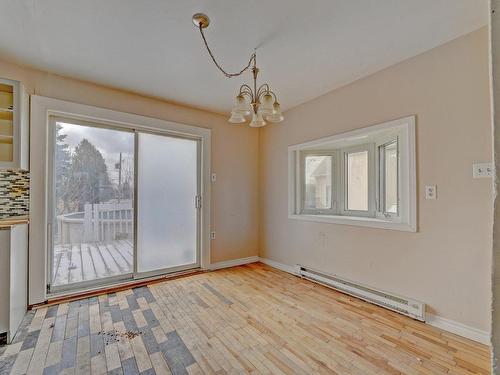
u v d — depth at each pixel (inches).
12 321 75.1
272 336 76.6
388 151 109.7
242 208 155.0
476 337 74.1
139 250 122.3
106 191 114.0
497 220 12.9
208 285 117.3
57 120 103.0
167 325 82.4
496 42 13.5
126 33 76.4
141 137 123.5
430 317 83.5
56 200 102.7
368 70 98.7
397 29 75.1
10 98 86.0
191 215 138.8
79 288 107.0
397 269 92.6
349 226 109.4
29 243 92.9
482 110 74.1
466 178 76.8
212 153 143.7
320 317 87.9
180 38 79.0
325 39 79.7
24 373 61.4
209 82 107.8
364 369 62.9
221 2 64.5
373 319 86.6
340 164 133.3
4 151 84.7
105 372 61.9
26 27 73.4
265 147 157.6
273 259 149.8
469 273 76.0
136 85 109.8
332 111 117.1
